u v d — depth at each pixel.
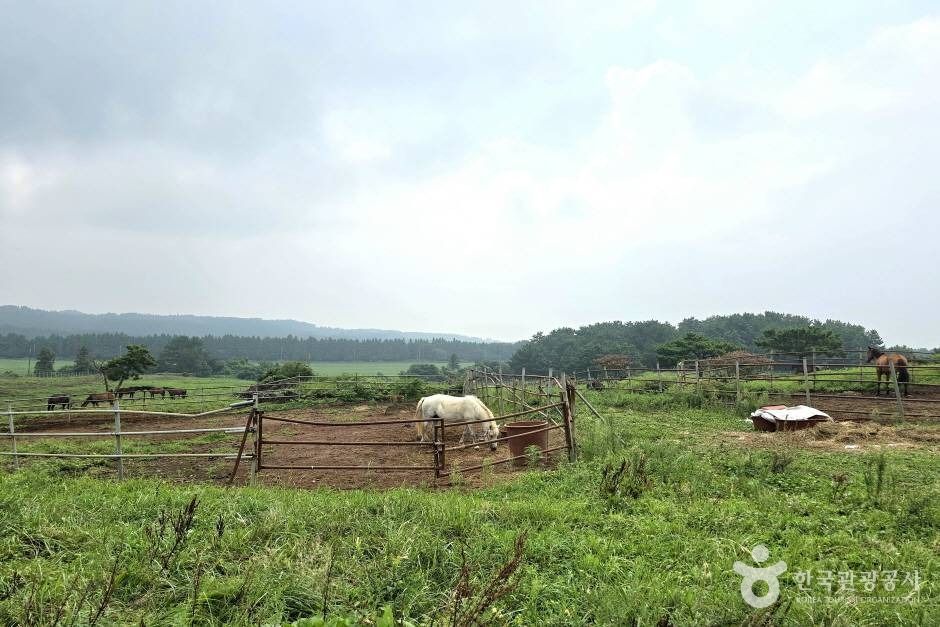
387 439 13.52
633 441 10.11
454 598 3.55
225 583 3.91
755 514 5.79
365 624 3.48
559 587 4.10
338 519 5.35
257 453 8.23
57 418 20.86
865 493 6.39
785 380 21.14
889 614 3.51
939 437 10.53
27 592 3.64
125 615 3.56
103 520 5.30
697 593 3.86
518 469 9.09
